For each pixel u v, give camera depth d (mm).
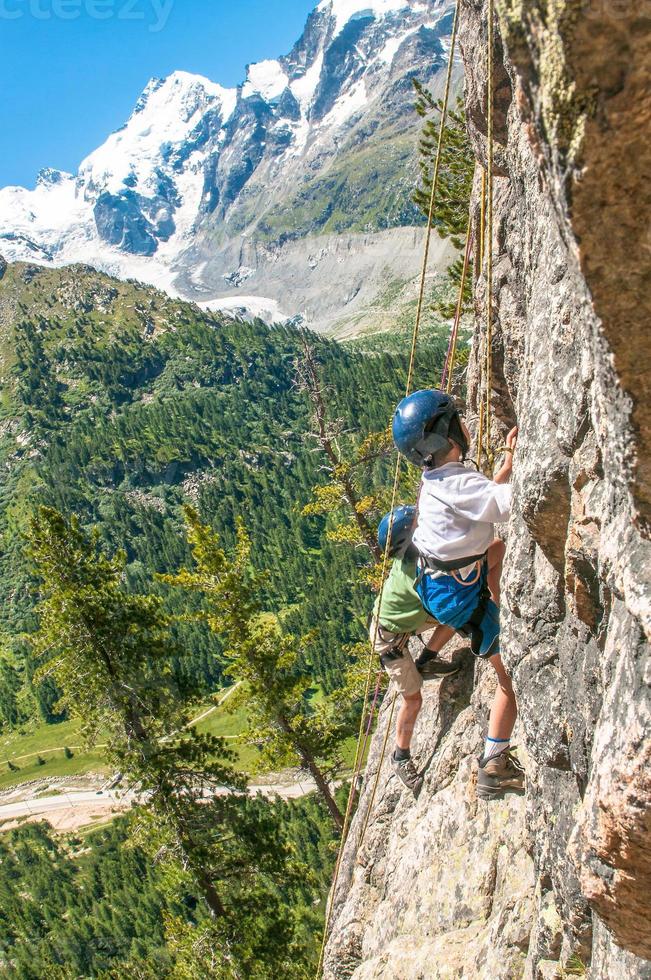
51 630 20844
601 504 3051
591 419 2951
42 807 146125
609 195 2109
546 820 4191
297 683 24719
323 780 25781
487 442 6734
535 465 3539
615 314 2258
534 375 3826
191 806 21547
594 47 1926
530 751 4223
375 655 7191
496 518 4652
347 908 8492
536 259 4277
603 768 2783
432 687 7934
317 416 21750
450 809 6832
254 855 21562
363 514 22109
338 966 8367
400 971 6340
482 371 6863
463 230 16500
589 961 4219
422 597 5320
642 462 2439
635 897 2988
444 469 4816
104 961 95875
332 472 21812
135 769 21156
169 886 22344
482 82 5531
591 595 3291
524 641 4066
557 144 2125
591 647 3412
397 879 7297
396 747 7574
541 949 4594
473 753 6895
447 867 6504
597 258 2213
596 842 2908
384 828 8367
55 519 20859
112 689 20938
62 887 115250
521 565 4070
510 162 5359
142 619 21484
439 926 6242
